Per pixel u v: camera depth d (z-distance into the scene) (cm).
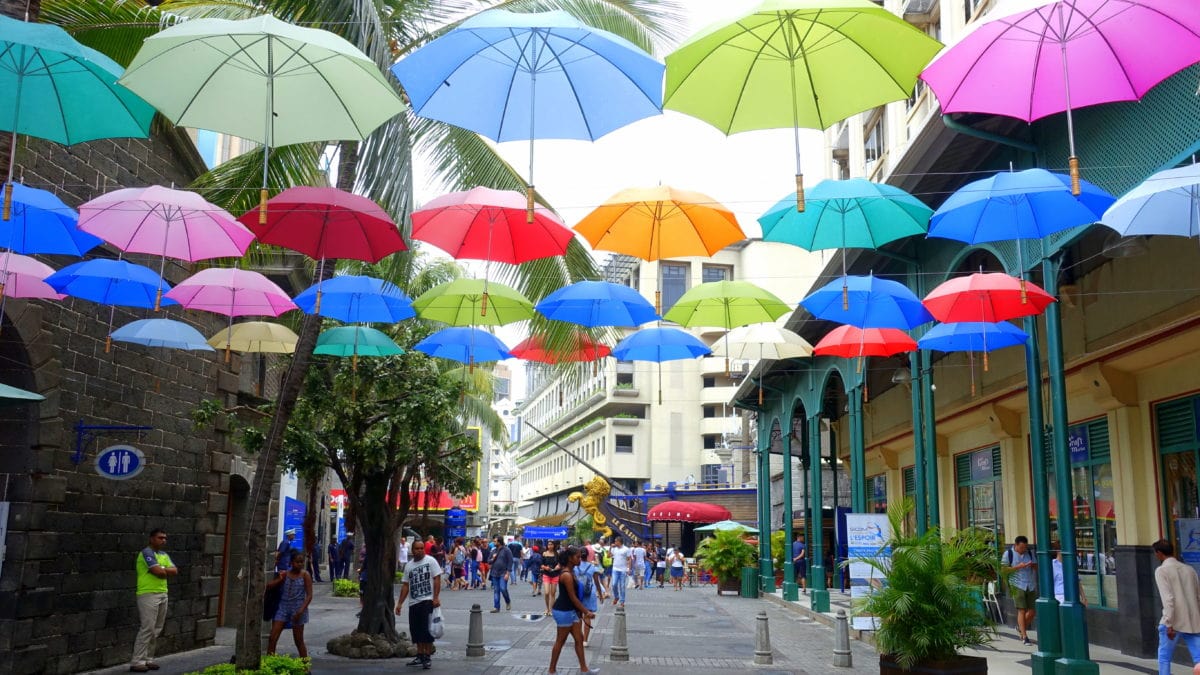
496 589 2347
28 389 1099
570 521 6431
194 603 1470
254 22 634
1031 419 1166
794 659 1484
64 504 1155
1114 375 1427
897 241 1605
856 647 1622
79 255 936
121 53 1089
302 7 955
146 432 1340
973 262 1534
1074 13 615
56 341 1142
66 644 1157
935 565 1009
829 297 1184
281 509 2598
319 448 1433
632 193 929
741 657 1513
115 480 1263
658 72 664
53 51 610
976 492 2088
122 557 1279
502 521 9725
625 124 719
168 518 1402
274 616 1246
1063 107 666
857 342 1373
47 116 684
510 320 1240
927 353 1573
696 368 7175
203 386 1513
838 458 3356
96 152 1197
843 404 2931
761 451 3192
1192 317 1190
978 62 655
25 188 809
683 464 7006
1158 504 1372
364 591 1460
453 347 1335
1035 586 1567
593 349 1313
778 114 712
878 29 645
